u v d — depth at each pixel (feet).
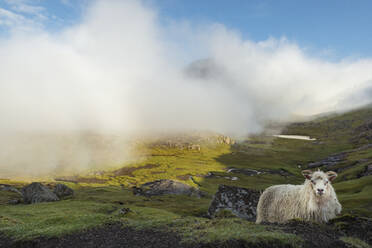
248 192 141.08
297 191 53.01
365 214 140.67
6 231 61.46
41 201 248.73
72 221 67.72
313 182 47.91
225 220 55.31
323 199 48.34
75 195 301.22
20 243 53.57
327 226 47.37
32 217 126.72
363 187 237.04
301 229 46.26
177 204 267.59
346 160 512.63
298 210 51.85
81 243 50.44
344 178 349.82
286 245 41.24
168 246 44.37
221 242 42.60
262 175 566.77
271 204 57.77
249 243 41.91
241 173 599.16
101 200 273.75
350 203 175.63
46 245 51.37
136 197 315.99
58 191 298.15
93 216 69.26
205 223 55.21
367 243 42.45
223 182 495.41
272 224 51.31
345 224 47.26
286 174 579.89
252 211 133.80
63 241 52.13
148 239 49.01
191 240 45.03
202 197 357.41
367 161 431.84
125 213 97.14
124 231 55.31
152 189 382.63
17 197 291.58
